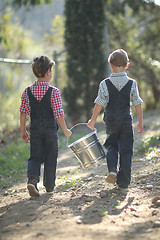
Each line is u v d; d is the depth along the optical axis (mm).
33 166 4723
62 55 13070
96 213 3871
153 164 6047
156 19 16688
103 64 12219
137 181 5184
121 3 15570
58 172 6801
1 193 5789
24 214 4035
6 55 18875
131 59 14188
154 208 3957
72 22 12375
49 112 4676
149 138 7973
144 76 14781
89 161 4863
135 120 13789
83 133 11242
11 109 12094
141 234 3184
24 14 18047
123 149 4641
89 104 12242
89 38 12352
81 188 5164
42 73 4676
